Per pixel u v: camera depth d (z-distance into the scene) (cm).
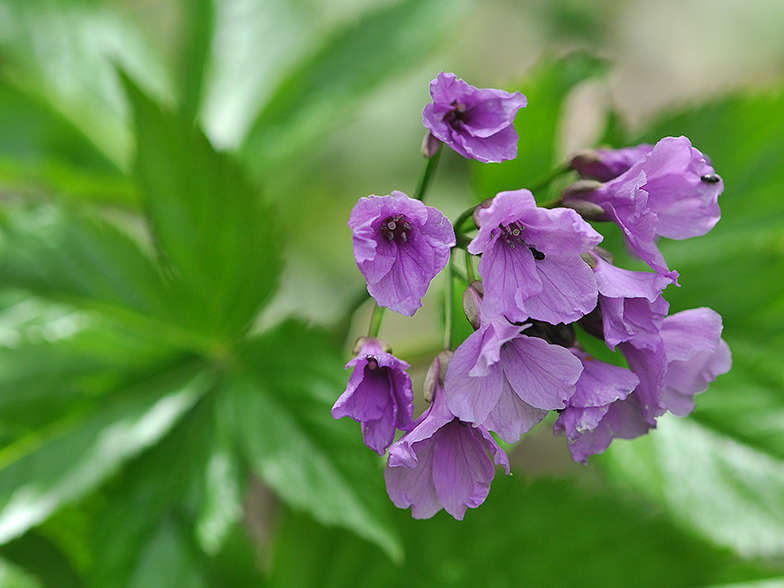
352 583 50
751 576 49
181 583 47
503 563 50
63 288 50
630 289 42
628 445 49
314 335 49
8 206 50
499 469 50
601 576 49
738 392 49
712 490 49
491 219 41
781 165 50
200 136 48
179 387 49
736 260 50
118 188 54
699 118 50
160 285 50
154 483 48
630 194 43
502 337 41
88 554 49
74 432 49
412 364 51
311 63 54
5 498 48
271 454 48
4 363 49
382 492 47
